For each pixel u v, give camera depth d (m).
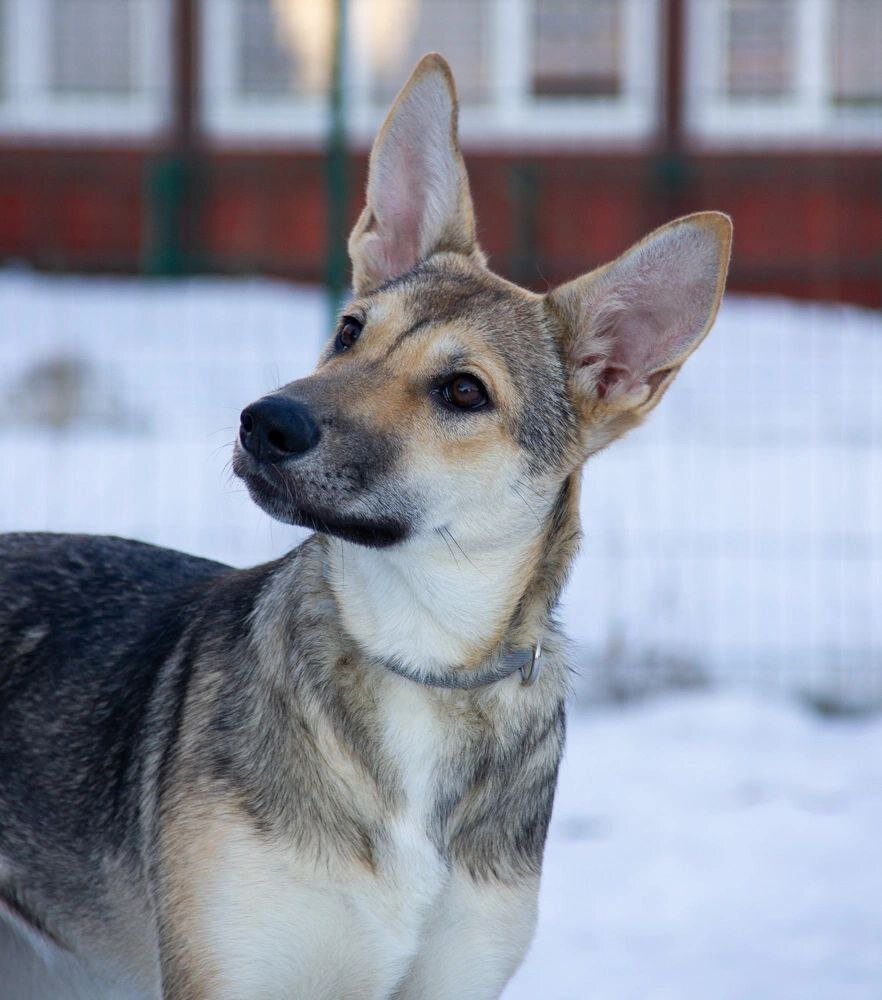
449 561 4.24
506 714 4.28
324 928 3.99
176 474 11.03
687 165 18.56
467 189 4.87
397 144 4.89
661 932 5.88
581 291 4.58
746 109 18.72
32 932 4.58
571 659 4.62
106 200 18.84
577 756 7.81
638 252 4.50
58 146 18.81
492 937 4.20
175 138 18.92
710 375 14.45
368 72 19.02
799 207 18.39
